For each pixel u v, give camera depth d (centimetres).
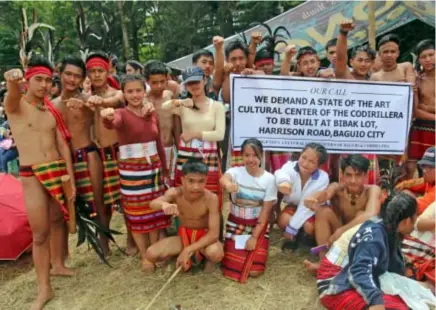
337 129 459
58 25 2092
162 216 411
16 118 342
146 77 445
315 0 1043
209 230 381
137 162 393
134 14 2061
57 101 400
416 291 304
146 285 380
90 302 358
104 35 983
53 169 352
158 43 2158
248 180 395
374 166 470
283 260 418
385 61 494
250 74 441
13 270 426
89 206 408
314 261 412
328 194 387
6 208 427
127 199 400
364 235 296
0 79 1410
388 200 308
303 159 396
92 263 429
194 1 2059
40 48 424
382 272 307
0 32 1658
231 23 1978
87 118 410
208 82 534
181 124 439
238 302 348
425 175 395
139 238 409
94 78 406
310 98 450
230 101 446
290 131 454
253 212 398
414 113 514
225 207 565
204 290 369
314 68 486
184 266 375
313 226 402
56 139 366
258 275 386
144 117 391
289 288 367
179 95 504
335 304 310
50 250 402
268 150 456
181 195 380
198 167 359
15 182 469
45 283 359
